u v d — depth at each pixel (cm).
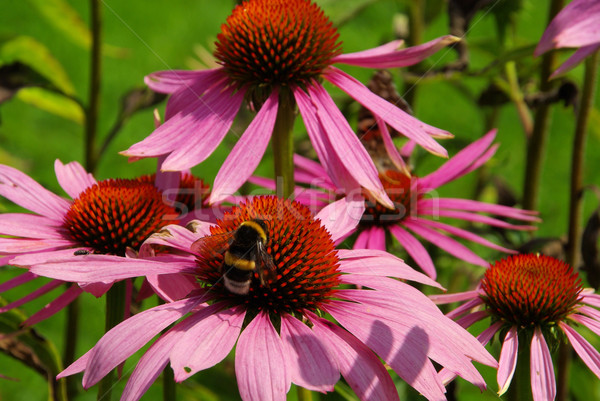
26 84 56
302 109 48
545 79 56
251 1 50
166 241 47
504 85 57
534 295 47
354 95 49
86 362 43
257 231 45
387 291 45
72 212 49
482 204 55
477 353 44
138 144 47
